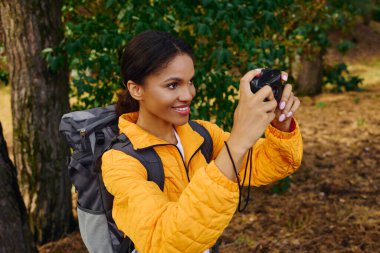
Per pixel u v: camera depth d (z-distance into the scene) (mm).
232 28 3201
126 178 1087
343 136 6594
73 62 3520
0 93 10180
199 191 907
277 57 3586
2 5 3674
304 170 5430
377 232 3840
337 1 6117
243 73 3658
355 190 4793
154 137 1198
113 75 3619
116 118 1391
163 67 1070
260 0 3432
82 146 1322
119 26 3695
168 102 1100
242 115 917
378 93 9336
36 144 3971
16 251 2576
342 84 9773
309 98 9219
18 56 3758
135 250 1247
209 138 1394
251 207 4562
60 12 3791
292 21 4969
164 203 1005
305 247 3732
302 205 4516
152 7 3150
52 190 4152
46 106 3896
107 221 1290
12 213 2578
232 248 3828
